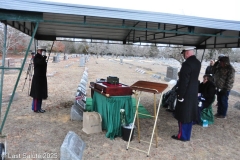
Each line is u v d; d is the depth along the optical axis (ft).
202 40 26.68
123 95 14.03
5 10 11.05
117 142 13.50
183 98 13.33
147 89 12.05
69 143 11.14
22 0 10.46
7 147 12.16
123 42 27.81
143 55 195.42
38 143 12.91
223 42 25.45
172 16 12.19
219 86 19.22
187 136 14.21
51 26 20.53
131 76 50.47
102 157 11.62
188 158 12.03
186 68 12.83
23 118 17.19
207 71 26.12
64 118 17.63
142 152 12.40
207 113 17.75
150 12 11.81
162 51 174.29
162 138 14.57
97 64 84.79
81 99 18.97
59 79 39.50
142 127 16.46
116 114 13.94
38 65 17.93
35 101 18.49
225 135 15.67
